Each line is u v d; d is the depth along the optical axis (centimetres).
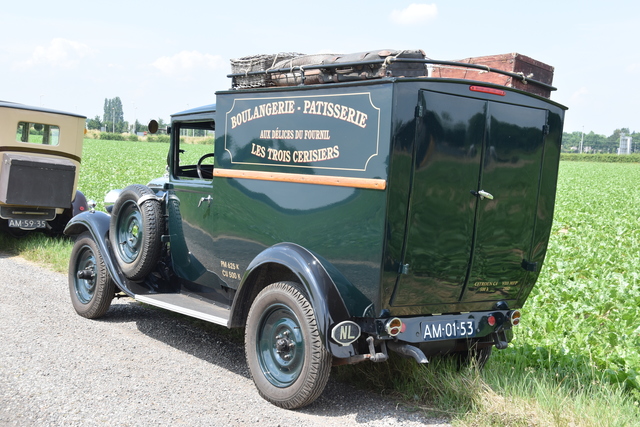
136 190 652
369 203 433
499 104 471
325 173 465
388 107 420
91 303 690
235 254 559
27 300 754
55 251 1073
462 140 453
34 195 1077
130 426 404
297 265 457
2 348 553
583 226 1745
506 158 480
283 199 502
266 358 490
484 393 460
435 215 447
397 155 421
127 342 611
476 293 493
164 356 573
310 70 479
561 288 880
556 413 420
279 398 464
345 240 453
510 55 496
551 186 517
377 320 448
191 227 622
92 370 512
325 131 464
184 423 416
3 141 1064
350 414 458
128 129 18162
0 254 1113
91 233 692
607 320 735
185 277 650
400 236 433
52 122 1125
